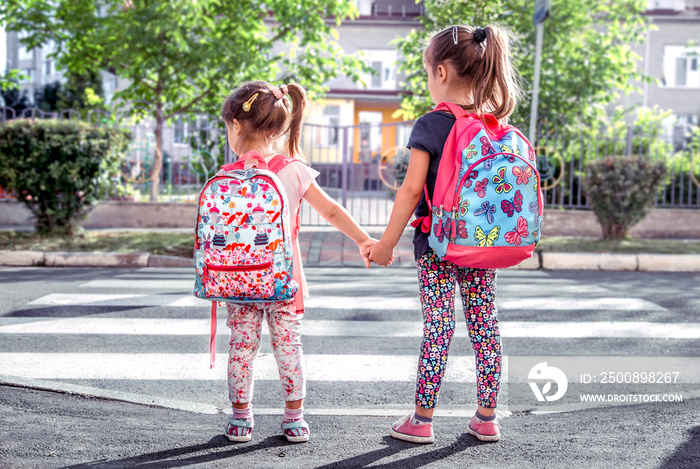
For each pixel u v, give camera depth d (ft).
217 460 7.62
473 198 7.47
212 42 40.65
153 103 42.68
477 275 8.26
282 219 7.66
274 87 8.29
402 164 38.52
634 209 31.58
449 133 7.73
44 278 21.75
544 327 15.79
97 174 29.43
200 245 7.79
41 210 29.58
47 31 43.11
